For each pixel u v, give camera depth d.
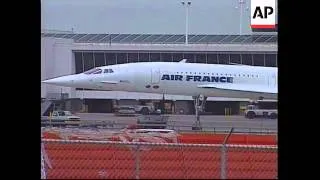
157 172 12.08
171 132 28.39
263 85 55.09
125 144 9.49
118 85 52.97
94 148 12.93
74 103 74.12
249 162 12.78
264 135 27.81
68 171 13.05
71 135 28.22
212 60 81.56
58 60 79.44
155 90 52.81
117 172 12.64
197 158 12.33
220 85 53.81
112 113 74.38
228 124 60.44
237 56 81.12
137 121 54.78
